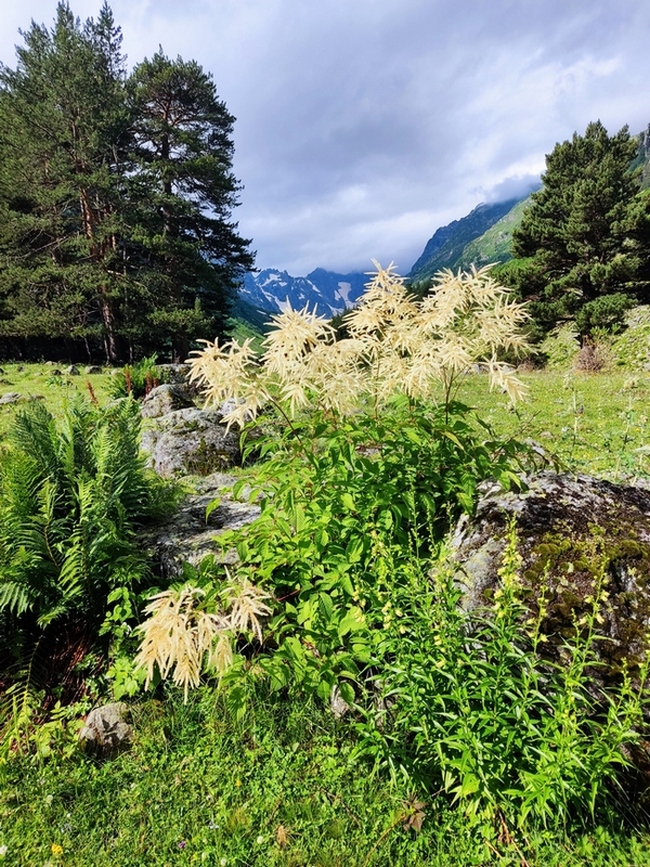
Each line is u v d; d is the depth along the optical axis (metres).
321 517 2.98
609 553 2.88
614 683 2.54
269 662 2.88
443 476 3.33
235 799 2.66
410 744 2.67
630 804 2.38
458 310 3.21
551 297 28.88
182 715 3.11
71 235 29.20
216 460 7.36
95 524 3.79
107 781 2.79
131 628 3.68
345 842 2.41
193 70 28.61
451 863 2.29
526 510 3.23
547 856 2.25
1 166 28.36
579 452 7.05
